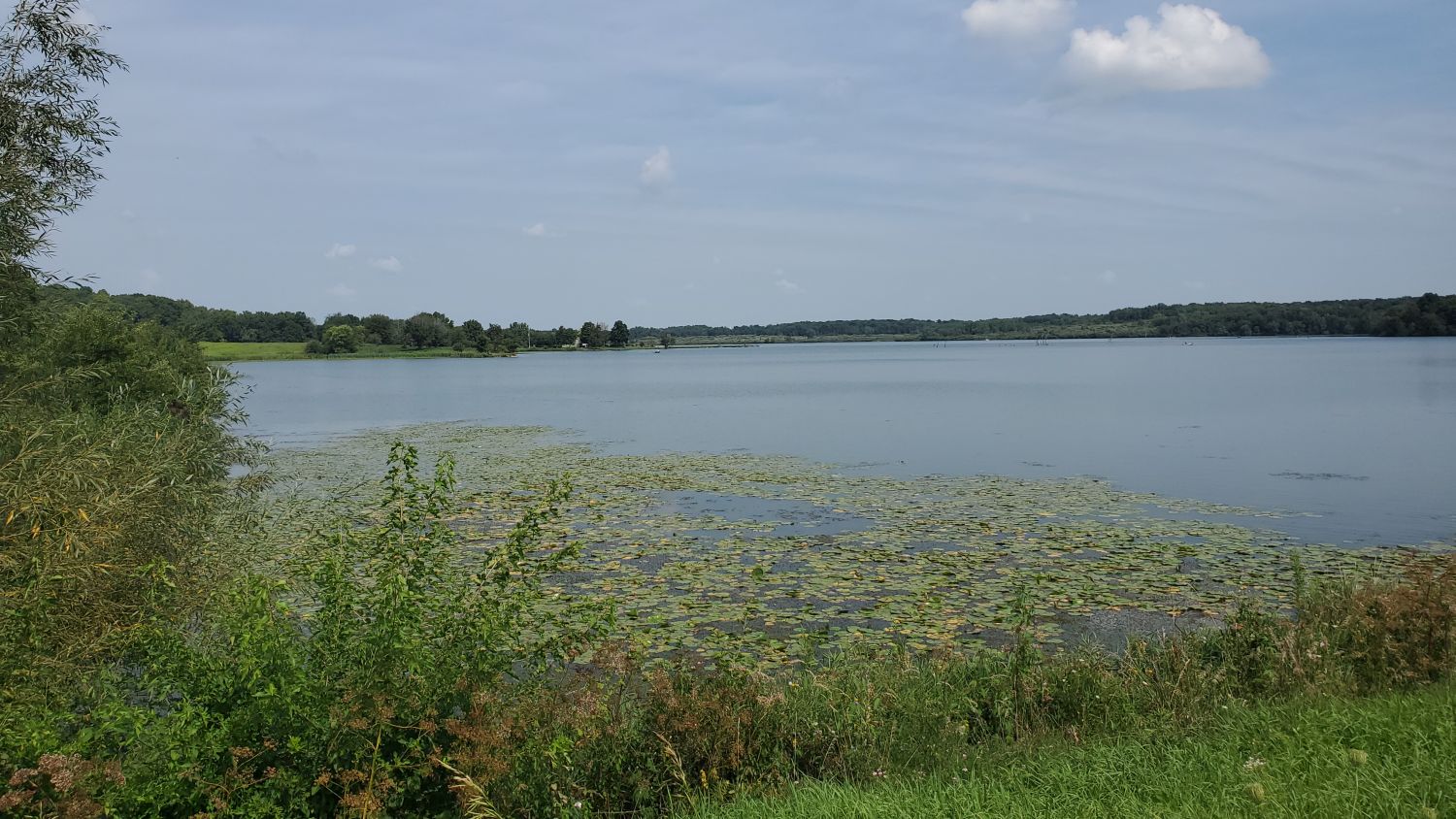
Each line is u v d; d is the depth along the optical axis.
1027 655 7.84
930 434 33.88
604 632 6.56
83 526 6.48
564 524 17.09
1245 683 7.48
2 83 8.88
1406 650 7.48
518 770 5.31
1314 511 17.77
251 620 5.47
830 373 98.38
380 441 33.16
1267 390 53.78
